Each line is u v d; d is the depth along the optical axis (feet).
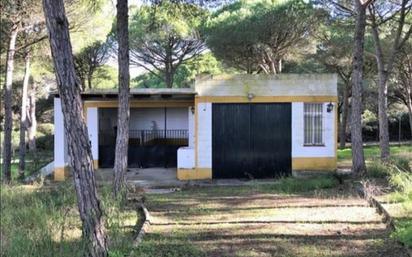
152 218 31.22
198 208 34.91
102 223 19.86
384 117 64.34
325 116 58.70
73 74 19.04
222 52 86.33
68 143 19.39
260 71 93.35
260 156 58.70
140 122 74.23
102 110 70.08
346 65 94.38
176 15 47.19
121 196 34.99
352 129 49.03
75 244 21.20
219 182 55.36
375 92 118.32
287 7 80.07
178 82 121.29
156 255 22.30
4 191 38.14
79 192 19.42
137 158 69.26
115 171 38.91
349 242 24.20
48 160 86.48
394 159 53.57
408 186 34.86
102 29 64.59
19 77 87.30
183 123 73.87
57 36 18.70
